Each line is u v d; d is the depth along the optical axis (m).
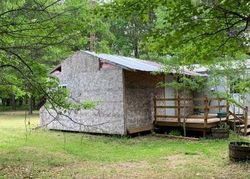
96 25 7.11
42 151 11.30
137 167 8.92
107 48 7.89
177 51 7.05
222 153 10.37
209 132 14.22
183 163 9.23
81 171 8.50
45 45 6.96
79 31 7.02
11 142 13.34
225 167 8.54
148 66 15.70
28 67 7.13
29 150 11.48
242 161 8.87
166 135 14.55
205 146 11.81
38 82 7.54
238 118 14.13
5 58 7.16
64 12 6.41
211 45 6.59
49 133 16.31
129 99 14.96
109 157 10.32
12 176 7.96
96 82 15.69
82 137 14.30
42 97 8.05
